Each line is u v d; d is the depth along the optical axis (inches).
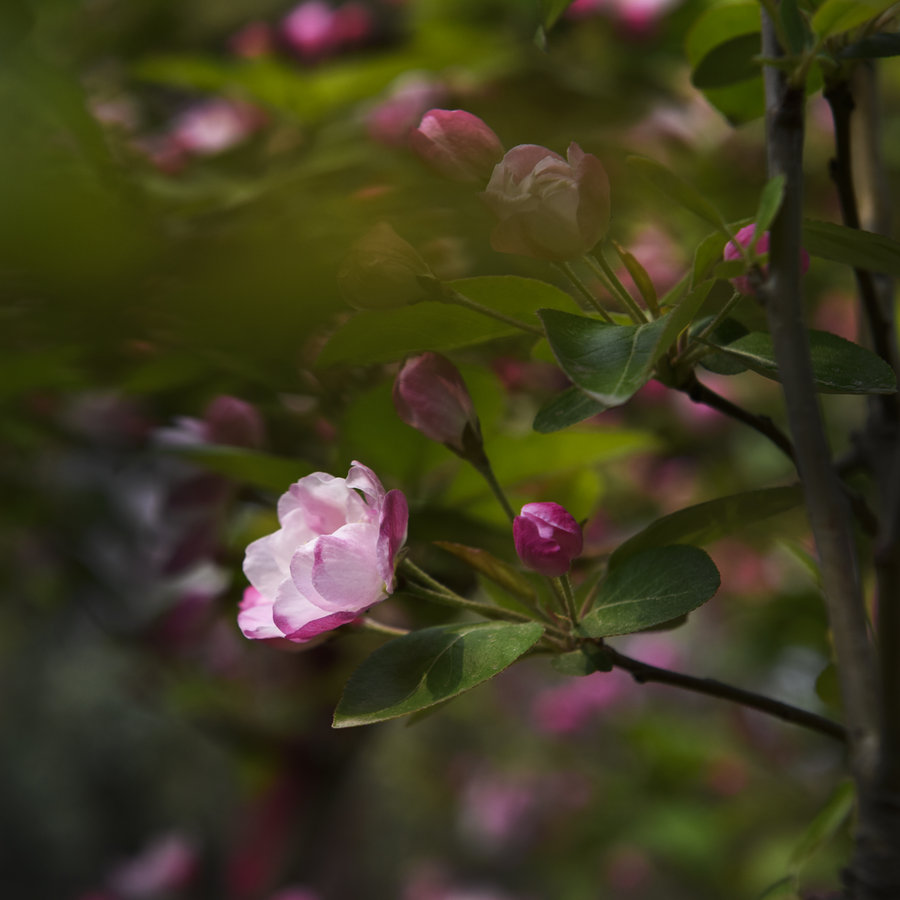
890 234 33.0
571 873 90.6
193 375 34.6
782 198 26.7
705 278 28.4
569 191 28.8
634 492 60.7
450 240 34.8
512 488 35.9
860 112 33.1
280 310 31.1
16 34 32.4
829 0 28.7
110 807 188.1
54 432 39.2
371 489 29.1
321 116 43.0
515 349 36.0
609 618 28.9
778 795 77.4
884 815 27.4
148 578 47.4
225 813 178.7
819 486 26.8
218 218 34.8
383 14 54.6
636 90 49.7
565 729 86.8
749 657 67.9
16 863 185.8
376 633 30.2
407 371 30.5
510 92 44.8
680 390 29.6
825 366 28.8
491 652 28.4
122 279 30.5
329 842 52.2
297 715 52.1
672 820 78.0
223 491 37.3
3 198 29.8
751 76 31.4
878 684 26.8
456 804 108.2
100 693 186.4
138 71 42.1
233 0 51.9
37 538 48.9
